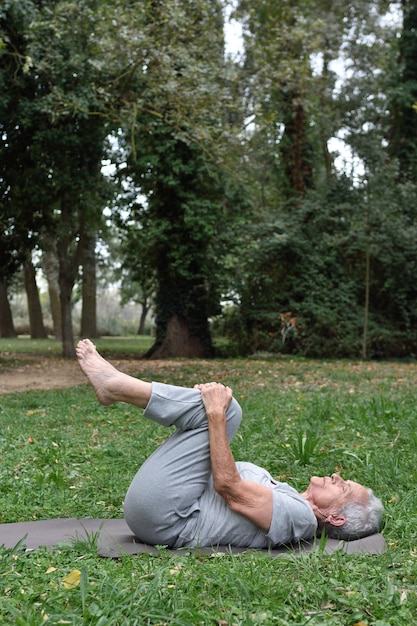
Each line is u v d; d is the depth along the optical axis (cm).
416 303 2467
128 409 1062
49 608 306
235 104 1819
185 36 1808
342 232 2491
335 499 421
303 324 2391
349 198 2498
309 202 2512
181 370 1759
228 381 1480
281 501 407
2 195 2106
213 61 2083
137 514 409
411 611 313
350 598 320
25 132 1958
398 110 2744
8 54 1848
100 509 518
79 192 2138
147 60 1731
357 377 1533
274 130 2417
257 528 411
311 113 2666
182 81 1753
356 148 2439
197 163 2306
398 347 2447
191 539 412
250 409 1028
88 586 324
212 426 406
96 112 1817
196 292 2445
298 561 366
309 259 2459
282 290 2505
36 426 930
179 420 410
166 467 409
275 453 706
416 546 417
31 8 1734
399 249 2441
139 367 1884
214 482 406
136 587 323
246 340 2488
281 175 2792
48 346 3067
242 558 382
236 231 2405
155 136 2314
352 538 420
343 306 2423
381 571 355
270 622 294
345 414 918
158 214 2417
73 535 429
